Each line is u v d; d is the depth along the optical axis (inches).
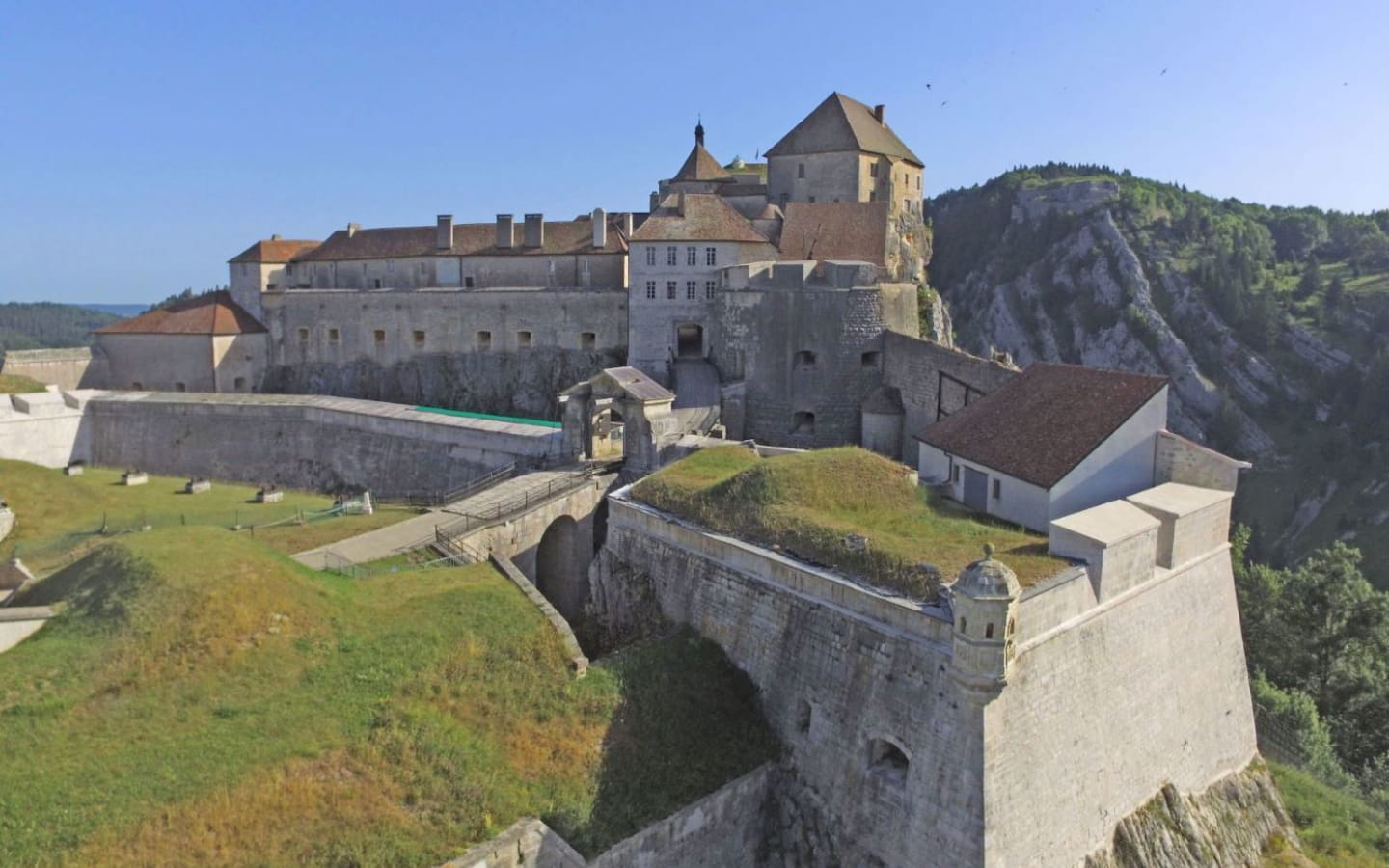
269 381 3011.8
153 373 2923.2
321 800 770.8
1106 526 1021.8
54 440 2453.2
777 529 1143.0
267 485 2374.5
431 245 2940.5
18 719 796.0
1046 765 888.3
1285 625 1846.7
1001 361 1961.1
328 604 1036.5
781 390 2102.6
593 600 1400.1
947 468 1416.1
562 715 968.9
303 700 876.0
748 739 1036.5
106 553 1101.7
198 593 963.3
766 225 2657.5
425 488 2119.8
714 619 1162.6
